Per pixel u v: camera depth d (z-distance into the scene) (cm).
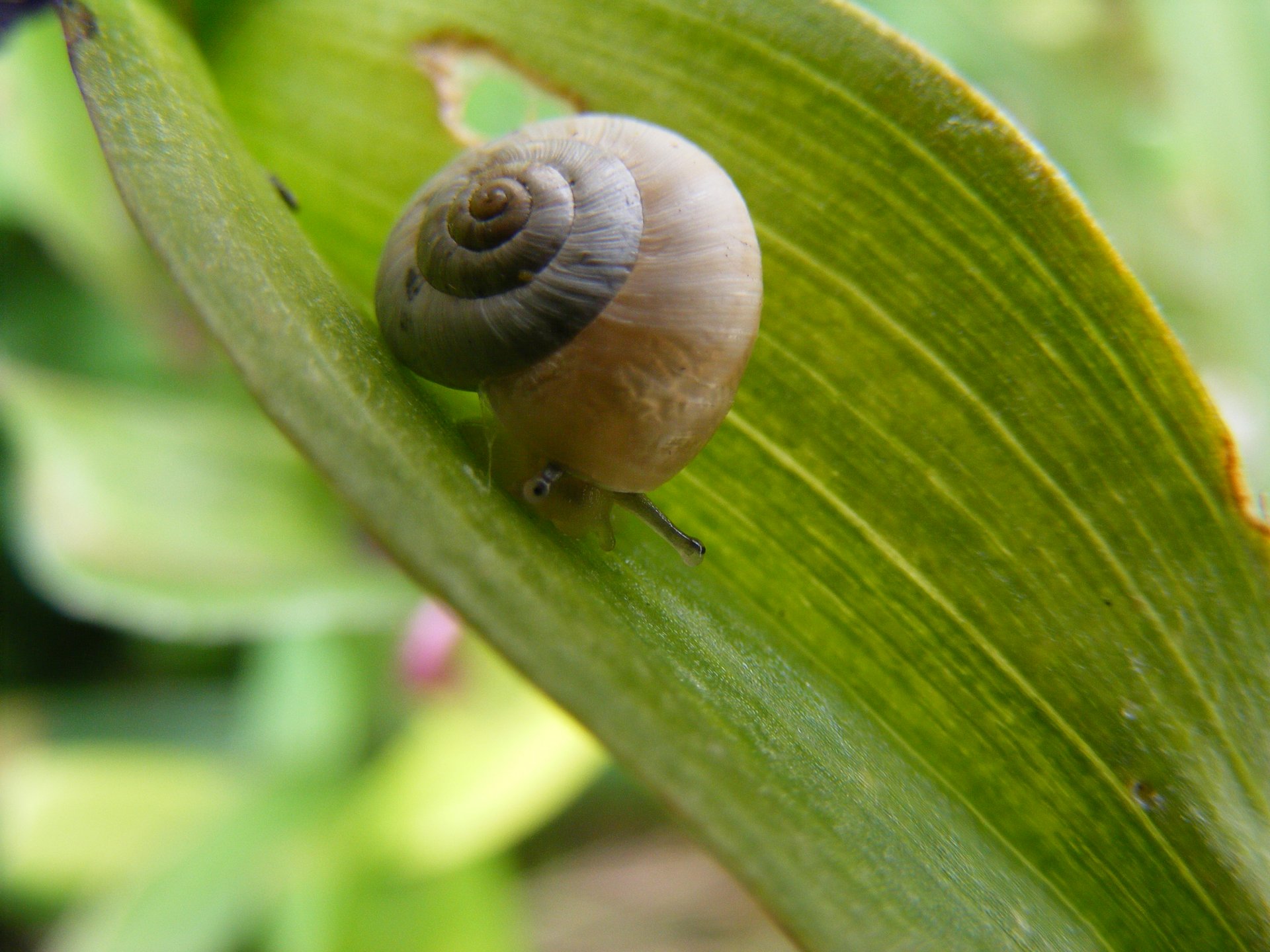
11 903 9
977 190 5
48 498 8
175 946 8
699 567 5
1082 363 5
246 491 9
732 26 5
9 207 11
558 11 5
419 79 5
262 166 5
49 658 12
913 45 5
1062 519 5
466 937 8
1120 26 11
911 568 5
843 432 5
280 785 9
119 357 11
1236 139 8
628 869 11
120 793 9
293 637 10
